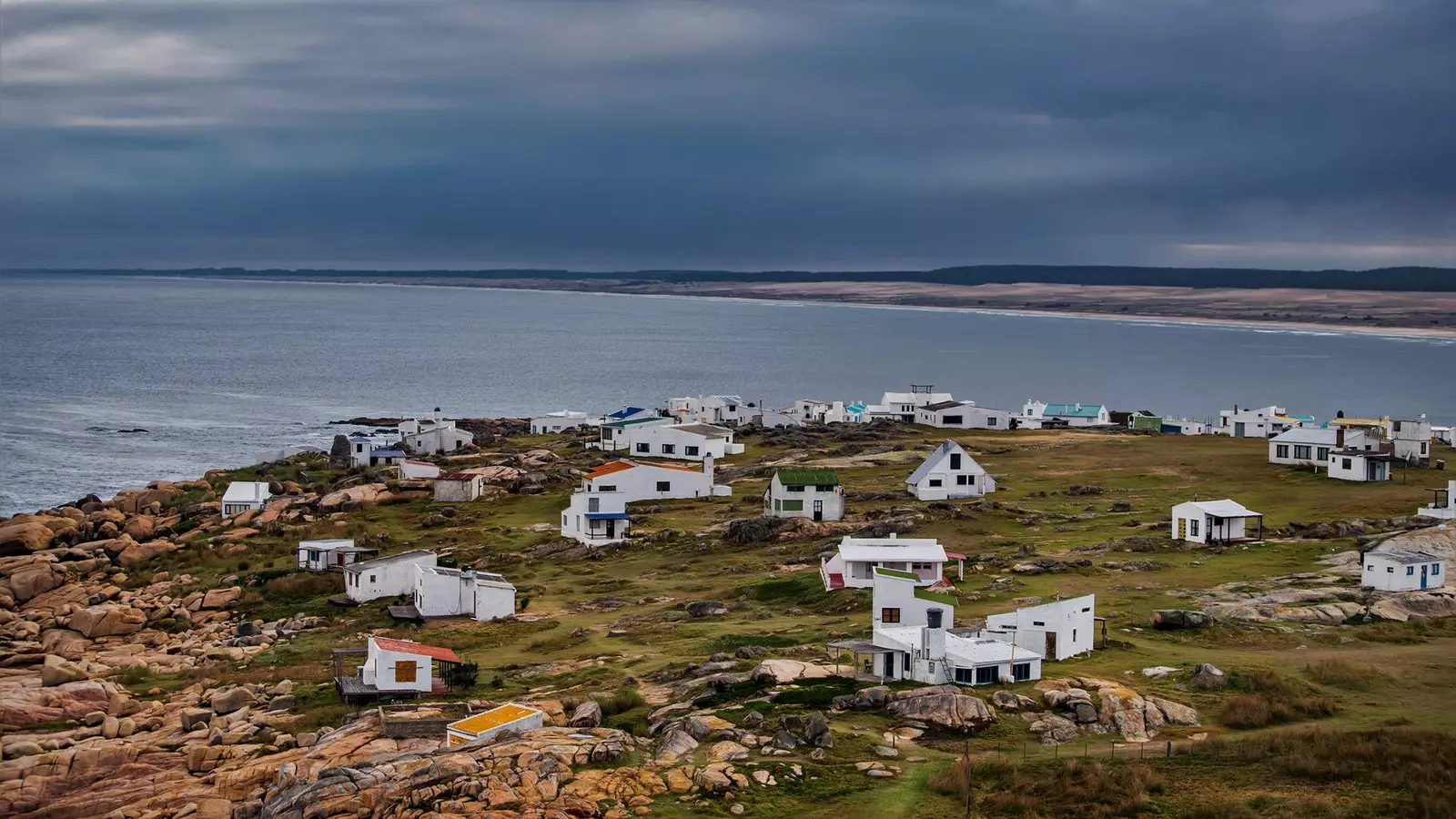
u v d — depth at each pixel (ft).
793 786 192.65
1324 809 181.78
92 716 256.32
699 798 189.57
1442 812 177.68
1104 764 197.98
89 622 337.72
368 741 221.25
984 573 330.54
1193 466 501.15
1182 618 273.95
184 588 378.12
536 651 293.84
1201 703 225.15
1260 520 365.81
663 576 366.02
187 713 253.65
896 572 278.87
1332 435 484.74
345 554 392.47
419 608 341.62
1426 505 397.60
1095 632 269.85
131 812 210.59
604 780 193.06
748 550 388.78
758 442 635.66
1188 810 183.42
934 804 186.80
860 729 214.07
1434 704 223.51
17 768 226.17
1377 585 299.17
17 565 401.49
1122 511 415.44
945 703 218.18
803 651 260.21
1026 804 184.55
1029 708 221.05
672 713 225.76
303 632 329.11
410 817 183.83
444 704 242.78
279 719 247.50
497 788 189.37
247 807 207.62
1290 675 236.84
